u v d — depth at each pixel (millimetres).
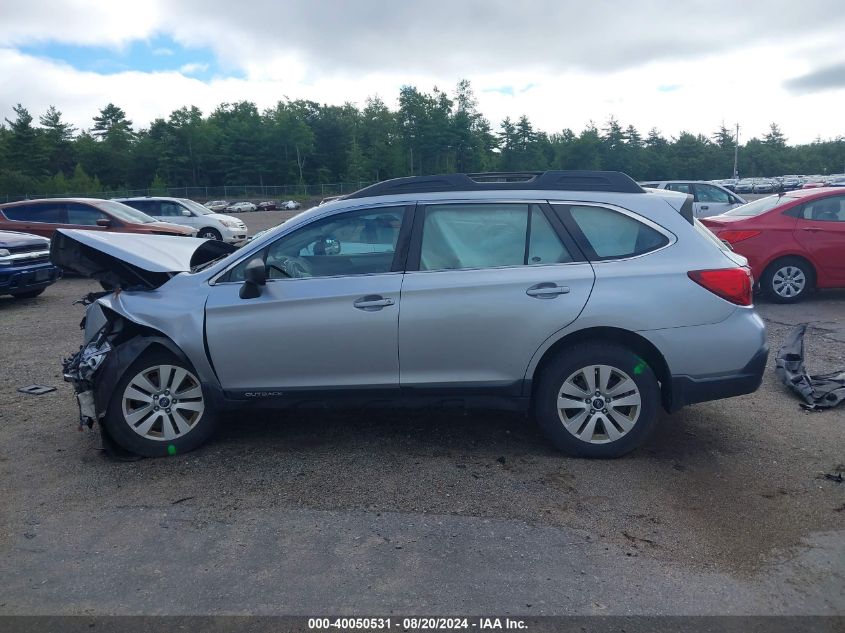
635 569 3447
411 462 4707
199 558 3590
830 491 4227
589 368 4594
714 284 4531
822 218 9875
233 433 5273
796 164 104938
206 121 100562
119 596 3281
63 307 11453
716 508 4047
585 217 4711
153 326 4695
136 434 4789
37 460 4855
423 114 83938
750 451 4836
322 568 3475
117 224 15891
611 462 4668
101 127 106688
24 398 6273
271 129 95625
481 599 3211
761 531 3789
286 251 4852
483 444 5004
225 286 4773
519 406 4695
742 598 3219
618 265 4578
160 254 5223
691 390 4582
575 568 3455
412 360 4629
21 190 78312
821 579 3350
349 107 103438
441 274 4625
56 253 5207
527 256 4664
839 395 5734
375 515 3988
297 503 4152
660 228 4668
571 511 4016
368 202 4828
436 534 3777
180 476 4551
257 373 4707
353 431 5281
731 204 17484
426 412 5652
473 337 4566
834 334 8078
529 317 4520
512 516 3961
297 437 5180
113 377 4680
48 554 3660
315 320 4613
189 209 22344
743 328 4566
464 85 82688
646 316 4484
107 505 4180
